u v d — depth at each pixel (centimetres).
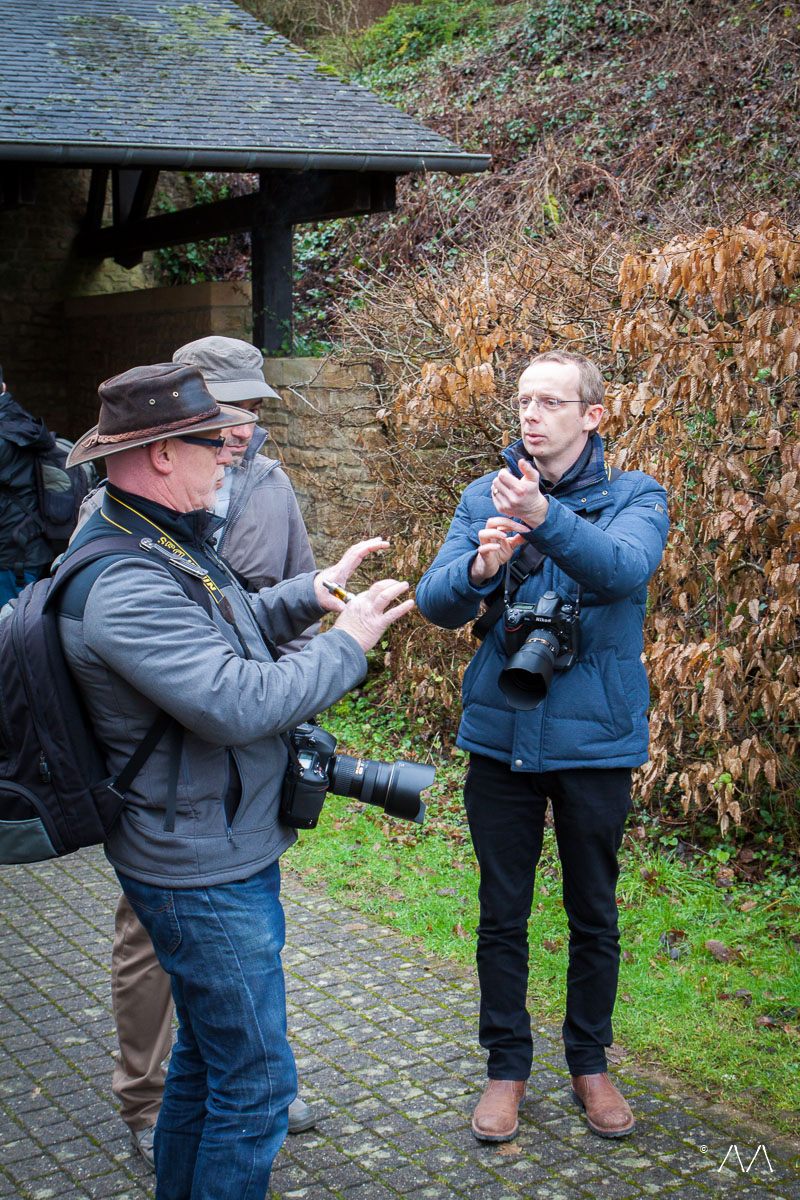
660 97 945
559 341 490
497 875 279
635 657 273
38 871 457
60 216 1087
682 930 375
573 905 280
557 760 267
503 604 275
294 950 381
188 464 206
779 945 359
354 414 638
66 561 201
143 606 191
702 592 432
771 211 483
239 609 220
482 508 286
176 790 199
